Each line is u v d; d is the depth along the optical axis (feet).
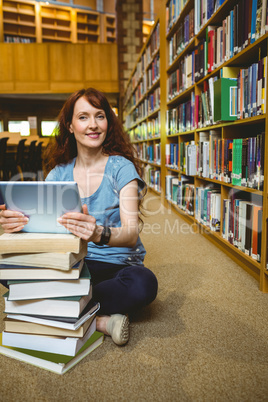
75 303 3.07
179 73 10.18
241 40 5.65
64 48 28.35
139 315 4.27
